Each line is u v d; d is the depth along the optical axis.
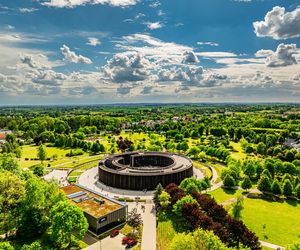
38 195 83.38
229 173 139.12
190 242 61.09
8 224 79.56
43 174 151.38
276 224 95.00
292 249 63.50
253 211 105.62
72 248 78.88
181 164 156.12
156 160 178.62
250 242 73.94
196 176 152.12
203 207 94.94
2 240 81.00
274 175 148.88
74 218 76.94
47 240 81.69
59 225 75.94
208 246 61.00
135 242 80.94
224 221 84.25
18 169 120.06
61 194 90.19
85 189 113.94
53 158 193.38
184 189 118.50
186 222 93.94
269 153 199.00
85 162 184.75
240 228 76.94
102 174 145.12
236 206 92.62
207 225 81.38
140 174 134.25
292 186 119.88
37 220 82.44
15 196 82.81
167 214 101.75
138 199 119.94
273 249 79.44
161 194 107.38
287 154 178.75
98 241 83.75
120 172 138.00
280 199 118.31
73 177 150.25
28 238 82.44
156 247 79.50
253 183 140.50
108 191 132.00
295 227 93.12
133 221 89.62
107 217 91.00
